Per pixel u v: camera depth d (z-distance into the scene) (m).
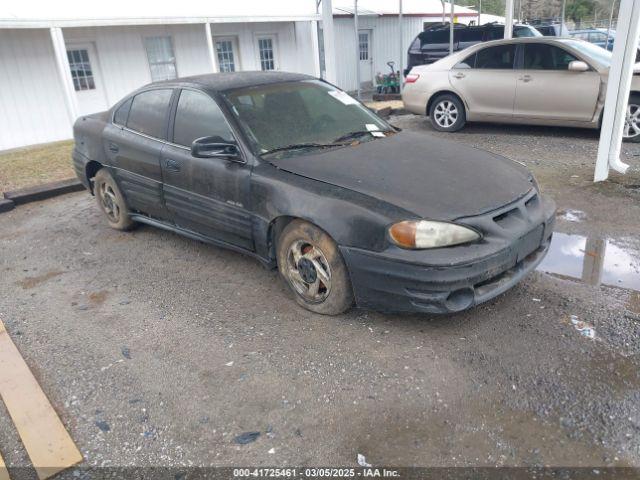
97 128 5.40
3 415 2.96
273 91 4.45
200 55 15.59
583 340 3.21
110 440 2.71
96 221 6.10
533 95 8.52
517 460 2.42
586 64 7.95
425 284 3.07
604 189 5.92
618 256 4.34
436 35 15.17
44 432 2.79
